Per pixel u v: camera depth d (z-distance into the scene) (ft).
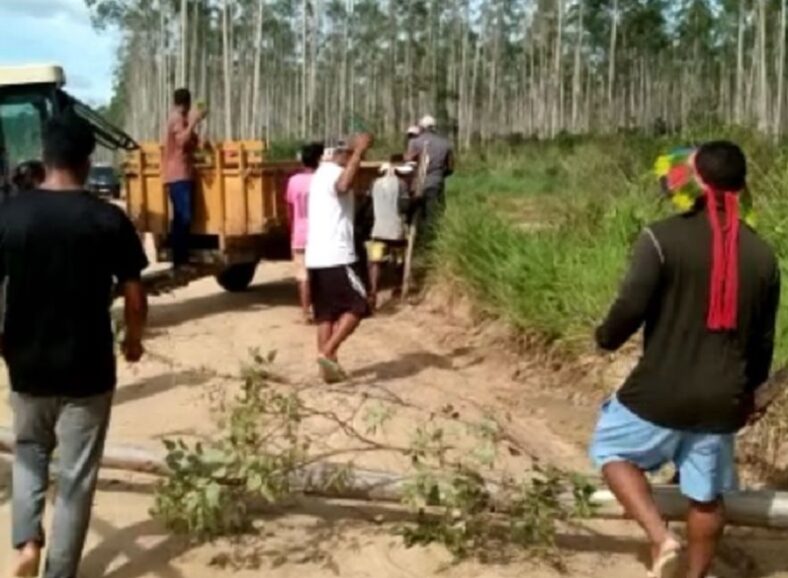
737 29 258.78
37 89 37.99
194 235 43.34
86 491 17.38
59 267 16.66
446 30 296.10
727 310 15.37
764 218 30.89
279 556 19.06
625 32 272.72
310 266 29.99
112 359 17.40
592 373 30.01
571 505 18.69
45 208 16.78
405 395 29.48
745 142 43.75
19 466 17.66
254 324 40.06
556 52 269.23
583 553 19.17
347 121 279.90
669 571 15.74
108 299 17.29
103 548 19.35
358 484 19.63
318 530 20.07
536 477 20.04
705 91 277.03
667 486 18.07
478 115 298.35
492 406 28.55
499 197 73.10
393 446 23.17
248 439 19.84
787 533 19.89
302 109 259.60
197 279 45.01
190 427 26.18
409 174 43.57
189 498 18.92
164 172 42.29
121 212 17.38
